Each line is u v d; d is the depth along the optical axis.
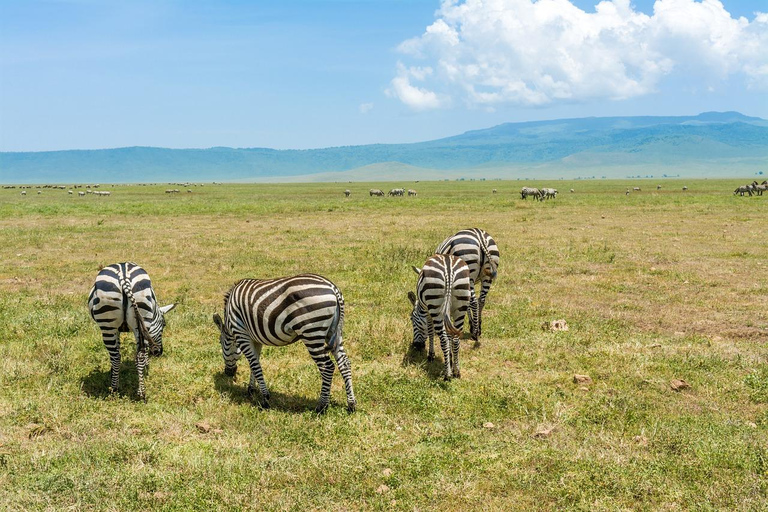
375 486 5.78
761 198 52.03
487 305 13.18
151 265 18.19
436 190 102.50
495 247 10.95
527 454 6.36
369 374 8.99
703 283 15.15
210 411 7.62
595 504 5.42
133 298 7.93
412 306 12.95
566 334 10.87
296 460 6.27
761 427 7.00
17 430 7.00
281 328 7.34
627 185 123.38
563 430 6.97
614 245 21.92
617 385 8.41
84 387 8.48
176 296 14.02
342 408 7.64
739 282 15.32
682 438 6.64
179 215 38.28
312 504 5.48
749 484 5.70
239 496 5.57
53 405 7.67
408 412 7.62
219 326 8.70
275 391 8.41
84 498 5.48
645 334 10.91
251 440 6.78
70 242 23.17
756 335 10.81
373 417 7.41
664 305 13.04
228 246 22.22
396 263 18.02
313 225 30.81
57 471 5.91
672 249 20.95
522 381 8.62
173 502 5.47
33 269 17.56
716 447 6.39
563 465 6.09
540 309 12.77
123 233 26.72
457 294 8.74
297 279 7.36
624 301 13.46
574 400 7.88
